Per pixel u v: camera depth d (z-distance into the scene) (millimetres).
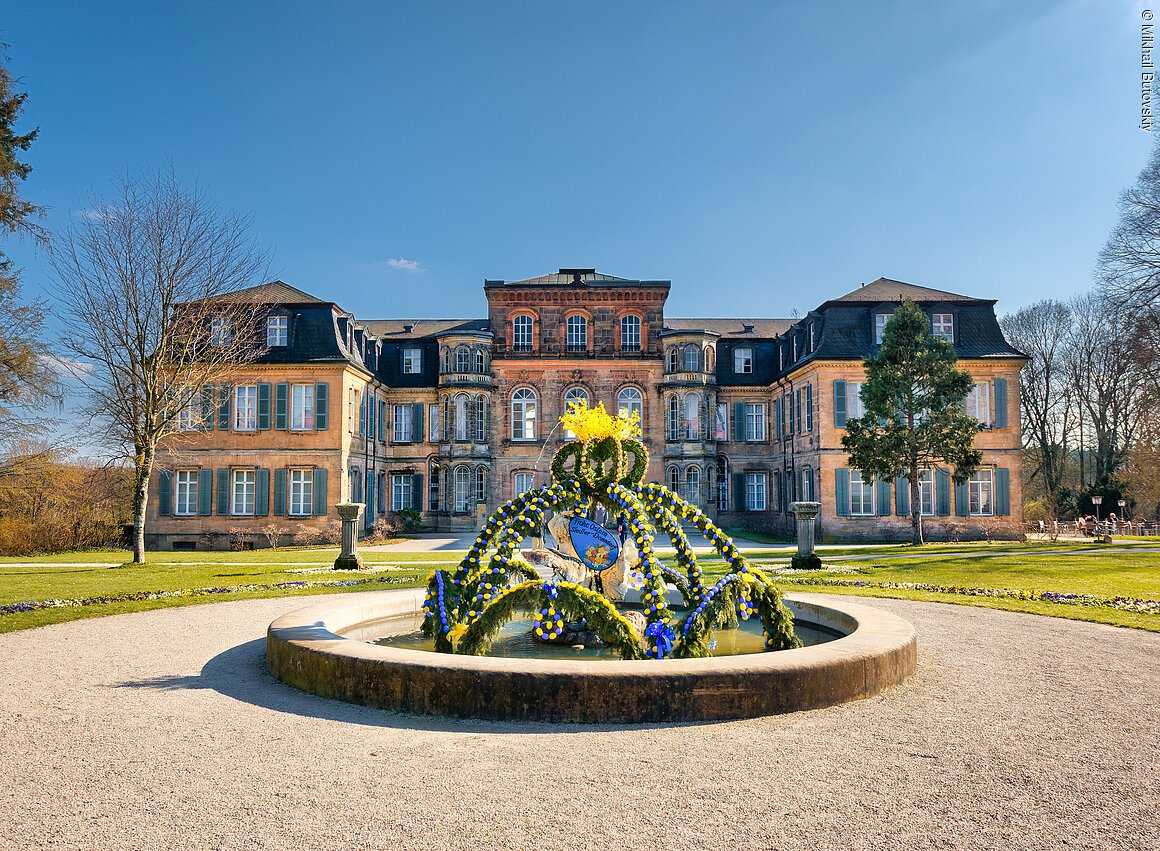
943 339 31891
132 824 4664
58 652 9969
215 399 33406
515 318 45688
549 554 10008
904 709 7160
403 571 21625
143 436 26578
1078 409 54625
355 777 5422
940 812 4852
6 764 5711
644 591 8820
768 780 5359
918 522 32031
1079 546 30422
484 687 6805
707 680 6762
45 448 30328
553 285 45125
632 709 6676
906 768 5613
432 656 7406
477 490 44062
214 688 8016
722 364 47281
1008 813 4844
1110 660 9438
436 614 9148
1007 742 6223
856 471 37031
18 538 32094
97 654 9836
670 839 4461
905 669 8312
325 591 16641
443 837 4484
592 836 4496
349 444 39156
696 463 44188
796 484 41406
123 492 38719
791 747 6043
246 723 6727
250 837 4488
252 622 12453
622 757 5809
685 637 8766
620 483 9789
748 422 47000
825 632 10914
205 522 37688
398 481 46250
